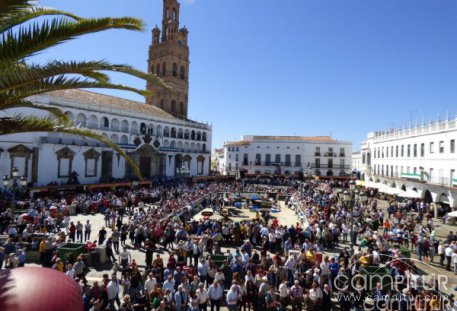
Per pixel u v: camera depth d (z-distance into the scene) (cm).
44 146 4094
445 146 3584
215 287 1185
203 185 5209
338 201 3700
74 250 1562
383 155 5528
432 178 3841
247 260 1470
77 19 640
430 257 1909
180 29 7756
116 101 5809
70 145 4403
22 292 370
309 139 8250
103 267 1622
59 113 755
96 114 4884
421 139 4147
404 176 4538
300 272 1353
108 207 3133
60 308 378
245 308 1243
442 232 2770
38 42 522
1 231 2036
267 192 4566
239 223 2317
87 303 1056
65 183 4206
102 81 639
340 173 8019
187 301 1162
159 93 7369
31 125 626
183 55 7712
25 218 2139
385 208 3959
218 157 11288
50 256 1560
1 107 582
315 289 1192
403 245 2116
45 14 656
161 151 5994
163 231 2059
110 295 1127
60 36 533
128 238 2180
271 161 8238
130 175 5325
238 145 8450
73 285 430
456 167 3356
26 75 540
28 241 1730
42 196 3450
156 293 1088
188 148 6994
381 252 1705
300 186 5428
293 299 1196
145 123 5834
